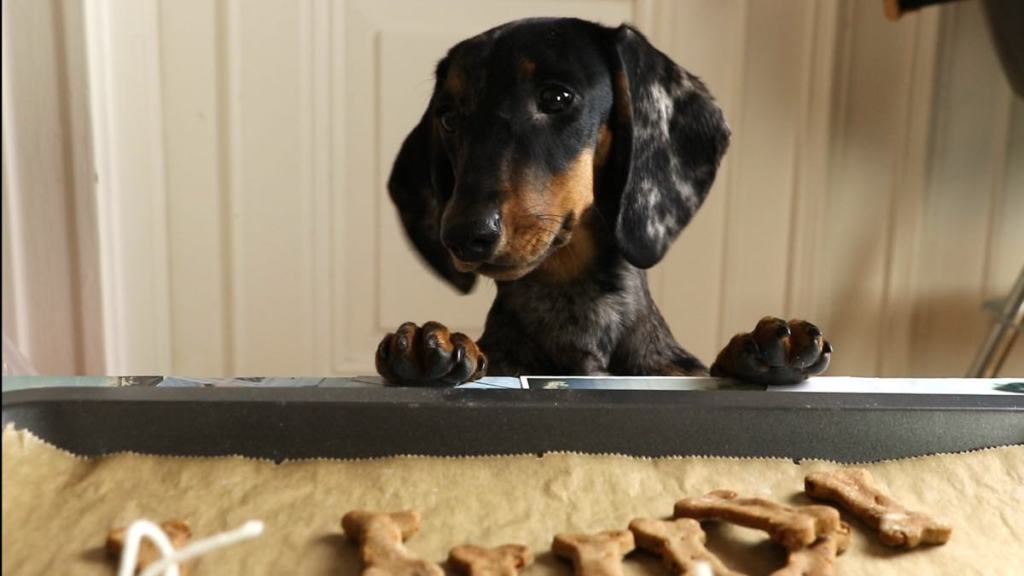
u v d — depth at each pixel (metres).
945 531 0.65
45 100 1.35
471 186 0.99
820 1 1.71
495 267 0.99
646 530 0.64
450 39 1.70
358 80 1.70
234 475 0.69
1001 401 0.77
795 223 1.78
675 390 0.77
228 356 1.75
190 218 1.68
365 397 0.73
